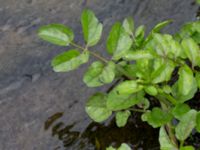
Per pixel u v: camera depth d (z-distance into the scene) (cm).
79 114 42
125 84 37
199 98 43
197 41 42
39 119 42
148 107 41
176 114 37
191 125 36
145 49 39
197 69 44
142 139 40
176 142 39
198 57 38
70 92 44
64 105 43
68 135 41
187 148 35
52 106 43
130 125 41
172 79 44
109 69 39
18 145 41
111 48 39
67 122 42
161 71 37
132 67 41
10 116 42
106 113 39
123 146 36
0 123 42
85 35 39
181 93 37
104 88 44
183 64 37
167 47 37
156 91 37
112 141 41
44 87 44
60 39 39
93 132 41
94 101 40
